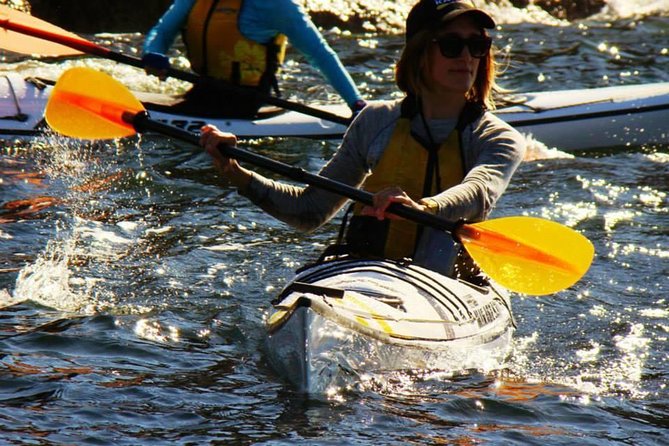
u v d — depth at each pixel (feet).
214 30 91.86
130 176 84.33
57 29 85.76
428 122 51.67
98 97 56.24
